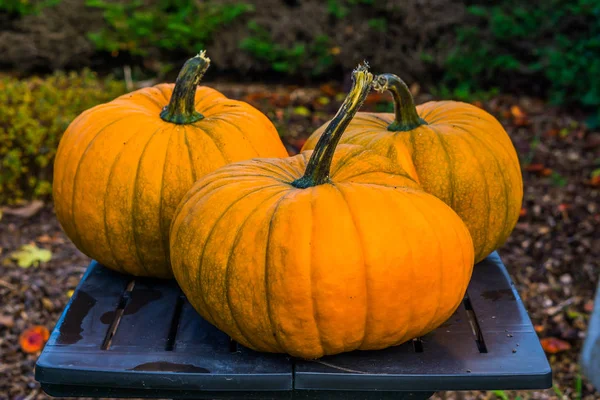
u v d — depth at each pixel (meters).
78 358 1.00
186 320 1.09
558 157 2.55
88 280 1.18
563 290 1.92
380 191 0.98
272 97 2.90
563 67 2.85
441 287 0.97
